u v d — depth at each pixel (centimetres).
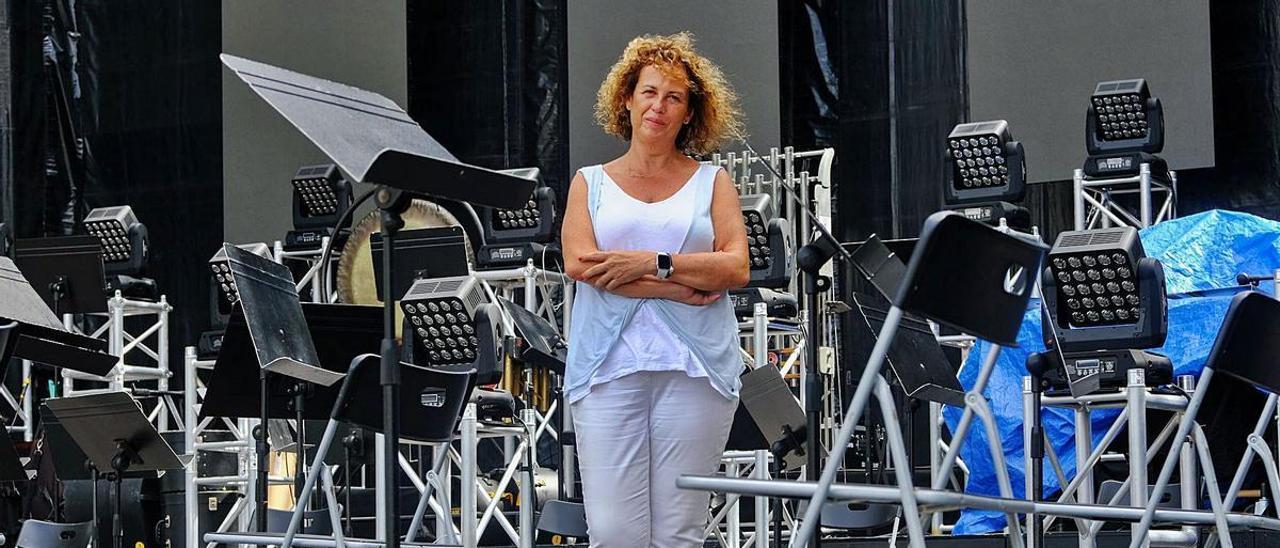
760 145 4556
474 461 2203
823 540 2519
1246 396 2278
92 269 3312
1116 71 4184
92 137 4462
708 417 1465
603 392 1455
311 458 2909
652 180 1512
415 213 3616
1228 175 4019
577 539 2923
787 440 2133
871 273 1474
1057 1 4266
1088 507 1542
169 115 4453
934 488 1257
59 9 4447
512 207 1326
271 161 4534
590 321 1476
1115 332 1925
